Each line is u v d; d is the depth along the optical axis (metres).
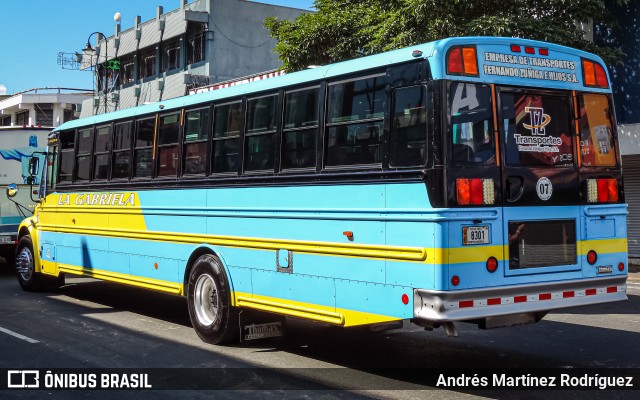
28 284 12.95
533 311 6.31
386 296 6.19
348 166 6.68
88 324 9.66
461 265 5.82
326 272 6.81
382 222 6.25
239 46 34.81
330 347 8.27
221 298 8.16
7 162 16.08
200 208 8.61
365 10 16.80
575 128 6.82
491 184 6.09
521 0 13.87
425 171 5.88
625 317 10.29
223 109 8.44
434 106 5.90
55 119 54.34
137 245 9.83
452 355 7.84
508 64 6.40
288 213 7.29
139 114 9.96
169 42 37.16
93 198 10.96
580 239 6.70
